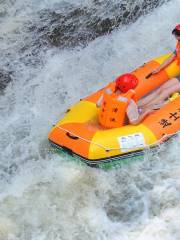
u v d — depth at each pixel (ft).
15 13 37.68
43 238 22.07
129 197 23.70
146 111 25.57
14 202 23.70
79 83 31.96
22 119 29.37
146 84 28.25
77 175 24.76
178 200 23.12
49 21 37.04
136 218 22.70
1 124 29.12
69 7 38.06
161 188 23.80
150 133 24.97
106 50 34.45
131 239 21.68
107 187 24.21
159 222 22.26
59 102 30.63
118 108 24.77
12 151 26.99
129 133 24.80
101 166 24.77
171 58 28.68
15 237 22.22
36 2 38.60
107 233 22.13
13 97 31.27
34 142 27.37
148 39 34.68
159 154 25.31
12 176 25.43
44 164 25.71
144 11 36.78
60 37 35.86
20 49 34.94
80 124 25.57
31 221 22.79
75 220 22.76
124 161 24.95
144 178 24.41
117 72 32.55
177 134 25.66
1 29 36.35
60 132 25.44
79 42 35.53
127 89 24.57
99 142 24.43
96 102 27.09
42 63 33.83
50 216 22.95
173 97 27.25
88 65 33.40
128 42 34.78
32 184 24.57
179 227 21.86
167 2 36.94
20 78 32.73
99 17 36.99
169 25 35.40
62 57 34.30
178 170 24.50
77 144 24.75
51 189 24.20
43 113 29.78
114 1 37.68
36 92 31.50
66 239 21.99
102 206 23.41
